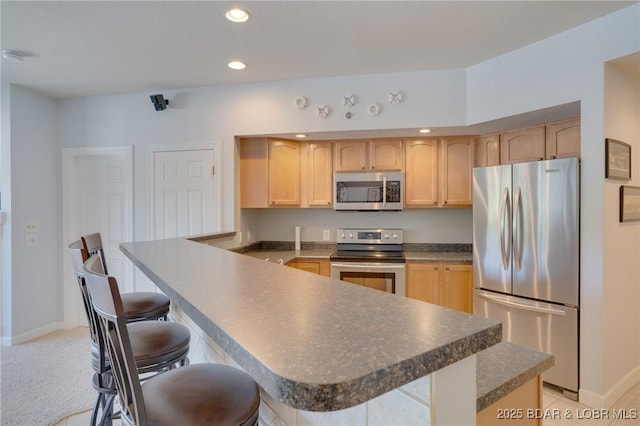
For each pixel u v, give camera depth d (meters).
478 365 1.00
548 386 2.61
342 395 0.48
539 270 2.61
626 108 2.54
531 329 2.65
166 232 3.71
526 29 2.48
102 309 0.86
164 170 3.71
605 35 2.32
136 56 2.84
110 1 2.07
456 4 2.15
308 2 2.11
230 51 2.78
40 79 3.32
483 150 3.61
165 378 1.06
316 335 0.65
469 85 3.18
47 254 3.77
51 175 3.83
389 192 3.74
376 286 3.59
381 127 3.34
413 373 0.56
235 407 0.93
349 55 2.89
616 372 2.45
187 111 3.66
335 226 4.27
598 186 2.35
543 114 2.82
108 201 3.86
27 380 2.70
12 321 3.41
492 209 2.91
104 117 3.81
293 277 1.23
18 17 2.23
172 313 2.29
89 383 2.65
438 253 3.96
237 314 0.79
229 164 3.60
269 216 4.33
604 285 2.35
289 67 3.13
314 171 3.90
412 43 2.67
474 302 3.05
